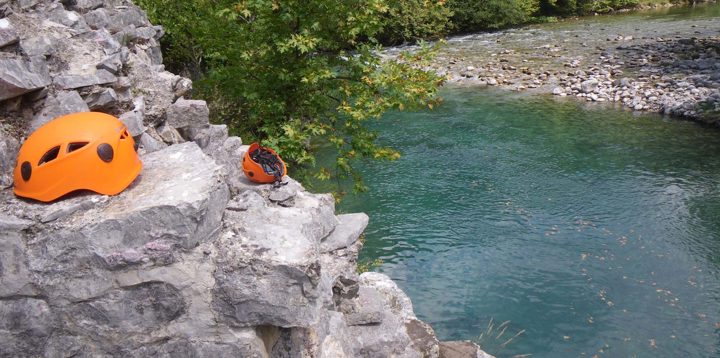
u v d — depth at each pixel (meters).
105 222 4.44
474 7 46.84
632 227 14.89
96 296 4.56
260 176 6.02
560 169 18.91
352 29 11.77
